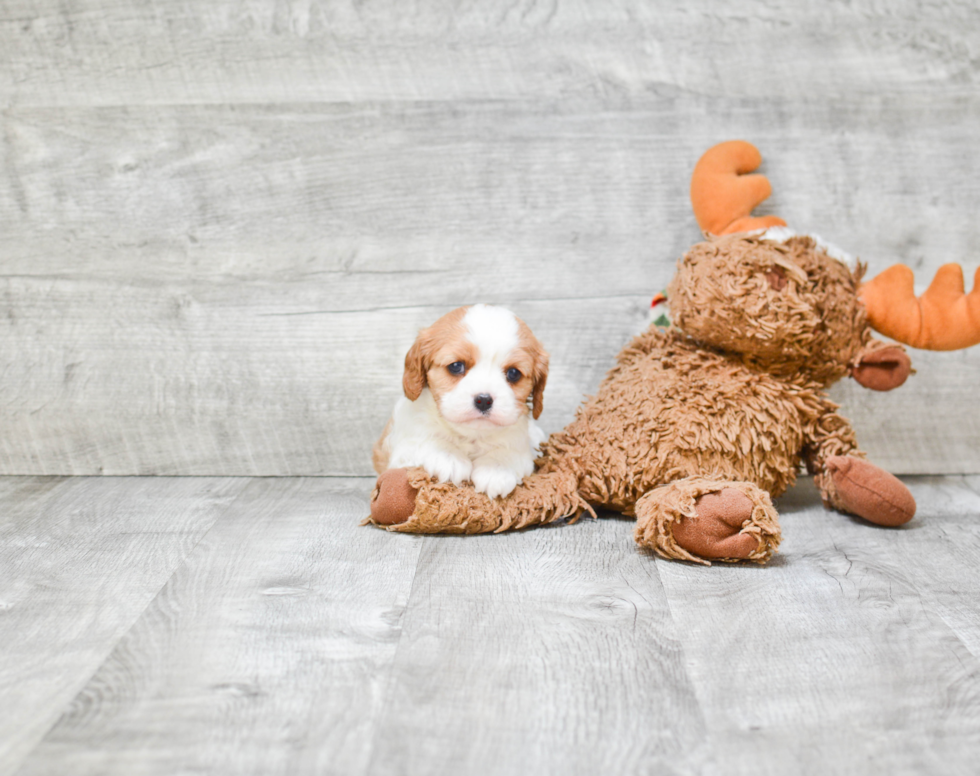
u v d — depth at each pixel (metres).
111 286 1.71
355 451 1.75
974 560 1.25
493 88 1.67
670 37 1.65
